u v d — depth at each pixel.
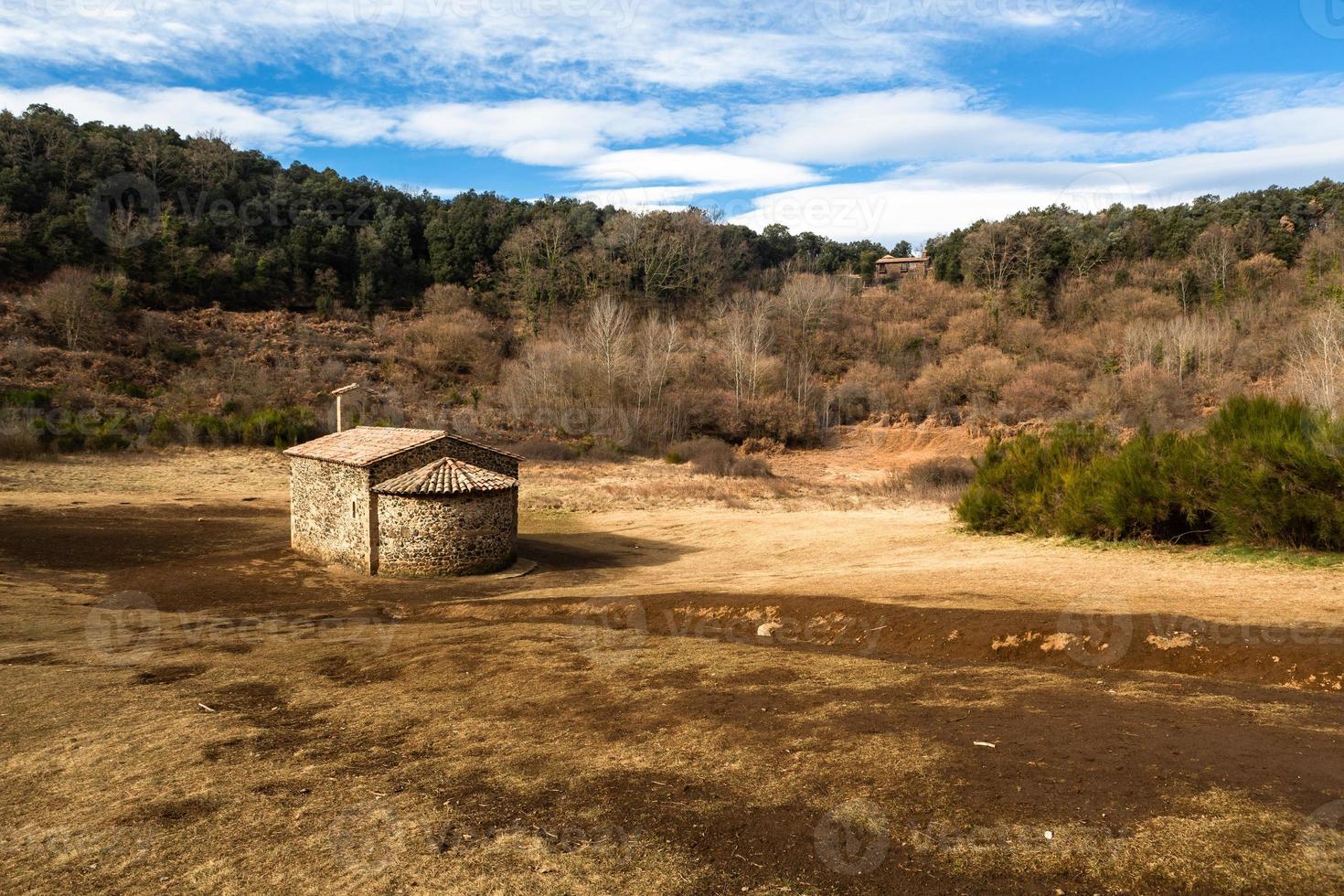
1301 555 16.72
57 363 60.19
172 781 8.50
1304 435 18.02
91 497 34.84
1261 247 91.81
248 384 60.94
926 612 14.44
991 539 24.91
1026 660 12.19
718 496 43.56
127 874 6.63
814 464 59.34
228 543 28.20
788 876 5.96
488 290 101.62
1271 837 5.81
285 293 89.75
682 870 6.16
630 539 31.31
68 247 75.12
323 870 6.53
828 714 9.47
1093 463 23.44
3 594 19.44
